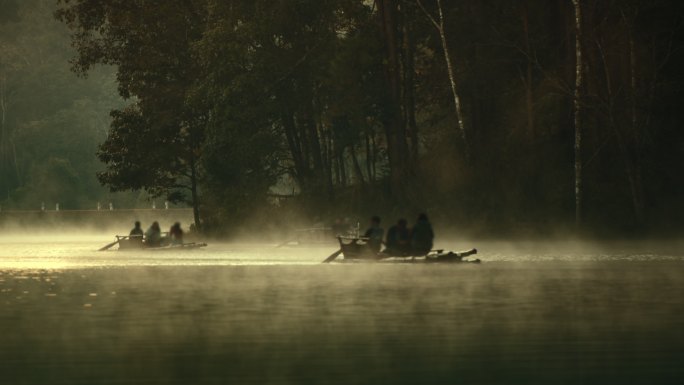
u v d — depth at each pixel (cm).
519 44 8325
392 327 2216
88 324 2300
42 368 1708
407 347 1914
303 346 1936
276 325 2262
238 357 1809
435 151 9094
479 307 2647
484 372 1642
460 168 8169
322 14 9144
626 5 7419
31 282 3797
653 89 7519
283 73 8988
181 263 5350
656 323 2269
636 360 1750
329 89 9119
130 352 1875
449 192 8088
